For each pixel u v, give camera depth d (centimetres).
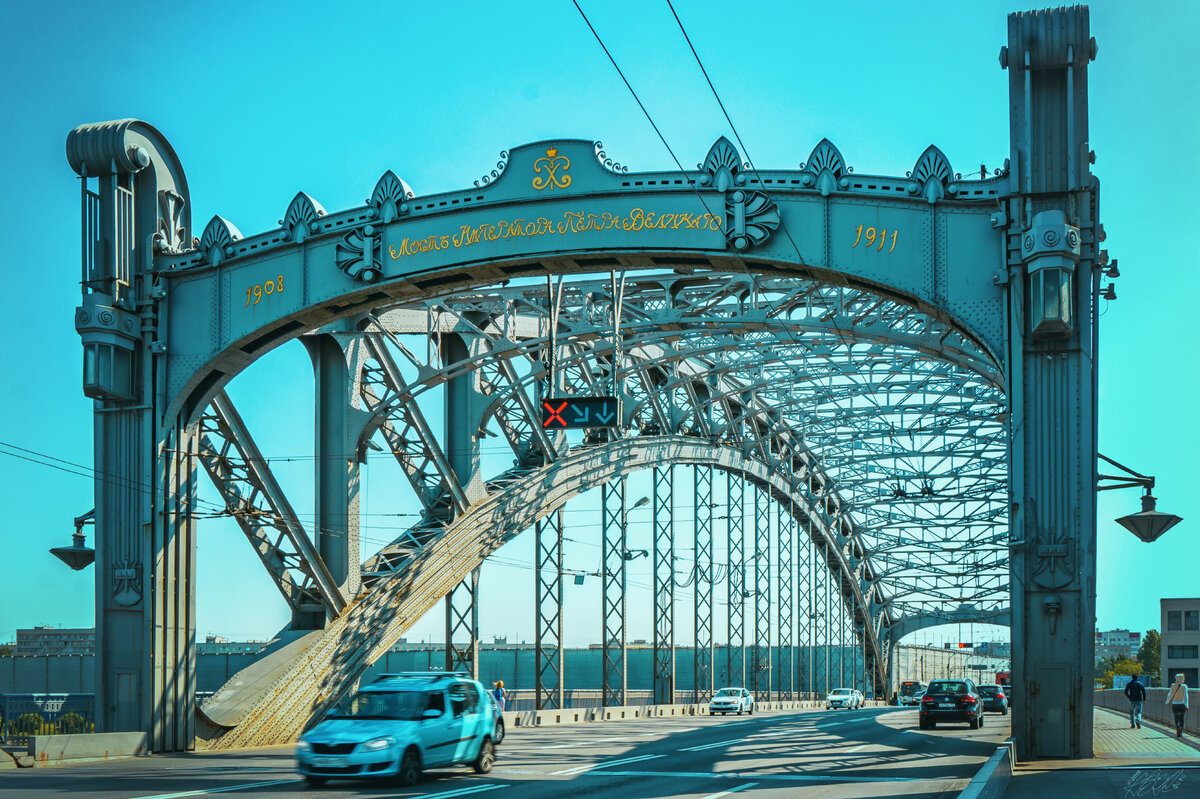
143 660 2925
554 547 5191
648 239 2761
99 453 3025
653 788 1855
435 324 4053
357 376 3916
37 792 1780
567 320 4156
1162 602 10662
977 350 3186
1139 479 2419
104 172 3033
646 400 5384
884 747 2886
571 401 2567
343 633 3750
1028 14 2397
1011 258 2445
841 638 8894
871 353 4944
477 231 2866
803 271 2712
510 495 4616
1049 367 2411
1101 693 6253
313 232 2994
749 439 6650
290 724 3475
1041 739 2331
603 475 5256
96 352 2947
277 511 3488
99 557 2989
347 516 3819
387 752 1834
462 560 4338
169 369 3053
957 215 2555
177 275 3077
